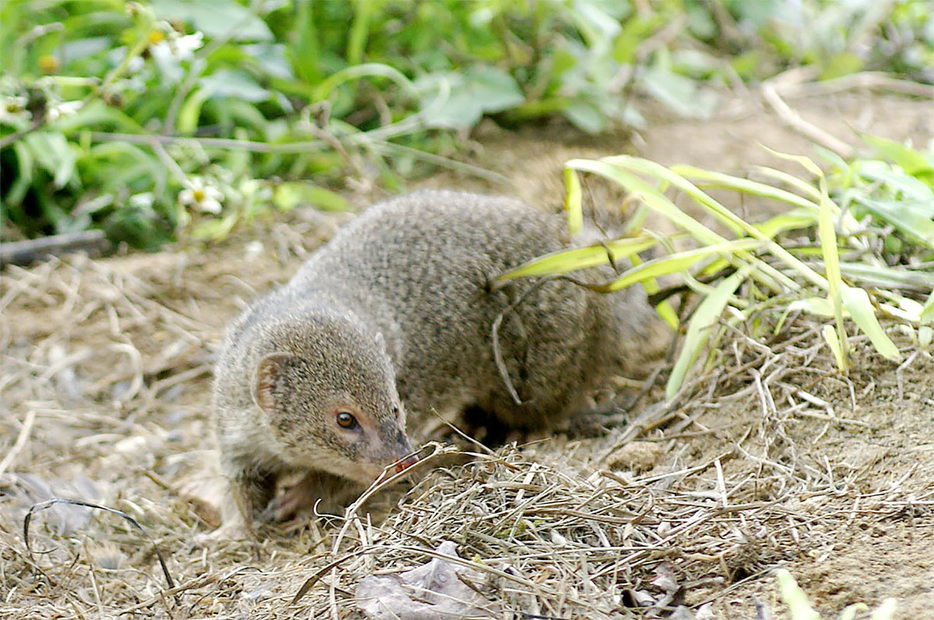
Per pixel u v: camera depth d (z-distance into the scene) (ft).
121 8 37.88
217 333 32.09
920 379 22.25
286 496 25.73
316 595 17.25
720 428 22.97
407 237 27.07
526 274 24.90
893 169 25.62
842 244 24.72
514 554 17.20
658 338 28.99
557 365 26.89
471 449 27.17
